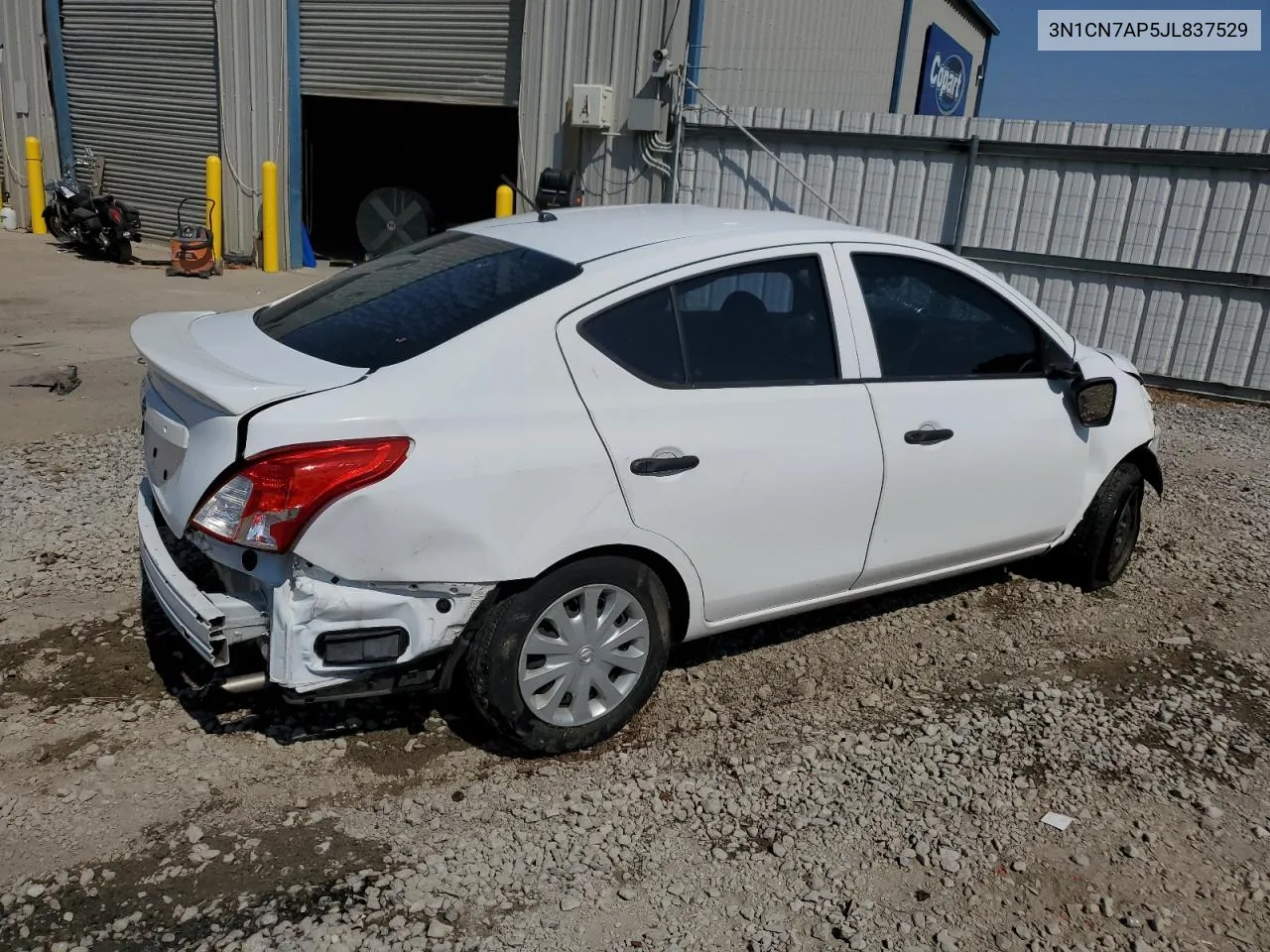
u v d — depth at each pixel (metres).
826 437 3.73
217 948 2.57
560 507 3.15
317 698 3.00
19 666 3.77
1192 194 9.00
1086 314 9.68
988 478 4.29
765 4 11.95
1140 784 3.50
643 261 3.46
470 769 3.37
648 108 10.70
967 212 9.81
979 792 3.41
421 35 12.52
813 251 3.83
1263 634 4.73
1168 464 7.42
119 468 5.93
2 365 8.14
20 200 17.16
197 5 14.30
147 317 3.85
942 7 20.48
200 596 2.97
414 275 3.72
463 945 2.63
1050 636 4.60
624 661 3.49
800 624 4.57
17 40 16.47
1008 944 2.77
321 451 2.84
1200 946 2.81
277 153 14.12
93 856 2.87
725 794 3.33
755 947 2.71
